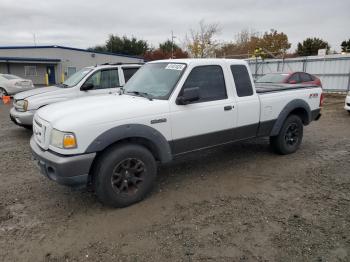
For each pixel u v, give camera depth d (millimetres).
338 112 12023
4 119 10445
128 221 3543
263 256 2904
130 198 3859
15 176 4941
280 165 5383
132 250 3014
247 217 3609
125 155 3738
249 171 5102
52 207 3896
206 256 2910
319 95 6348
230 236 3229
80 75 7977
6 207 3896
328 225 3424
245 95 5035
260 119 5250
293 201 4016
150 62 5164
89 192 4309
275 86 6109
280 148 5812
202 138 4539
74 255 2953
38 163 3867
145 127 3871
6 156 6008
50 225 3473
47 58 35156
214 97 4641
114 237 3234
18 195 4246
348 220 3527
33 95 7566
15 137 7621
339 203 3951
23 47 34469
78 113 3664
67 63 36062
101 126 3574
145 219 3586
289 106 5648
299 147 6508
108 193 3684
